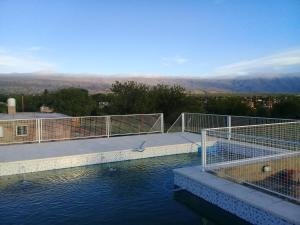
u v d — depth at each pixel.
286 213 5.27
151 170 9.63
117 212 6.43
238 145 9.02
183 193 7.54
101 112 34.91
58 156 9.88
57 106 41.03
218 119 13.85
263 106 26.12
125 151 10.90
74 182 8.45
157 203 6.98
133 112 28.94
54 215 6.29
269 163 8.02
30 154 10.29
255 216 5.70
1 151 10.88
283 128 10.59
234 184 6.84
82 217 6.21
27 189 7.88
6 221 6.02
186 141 12.80
